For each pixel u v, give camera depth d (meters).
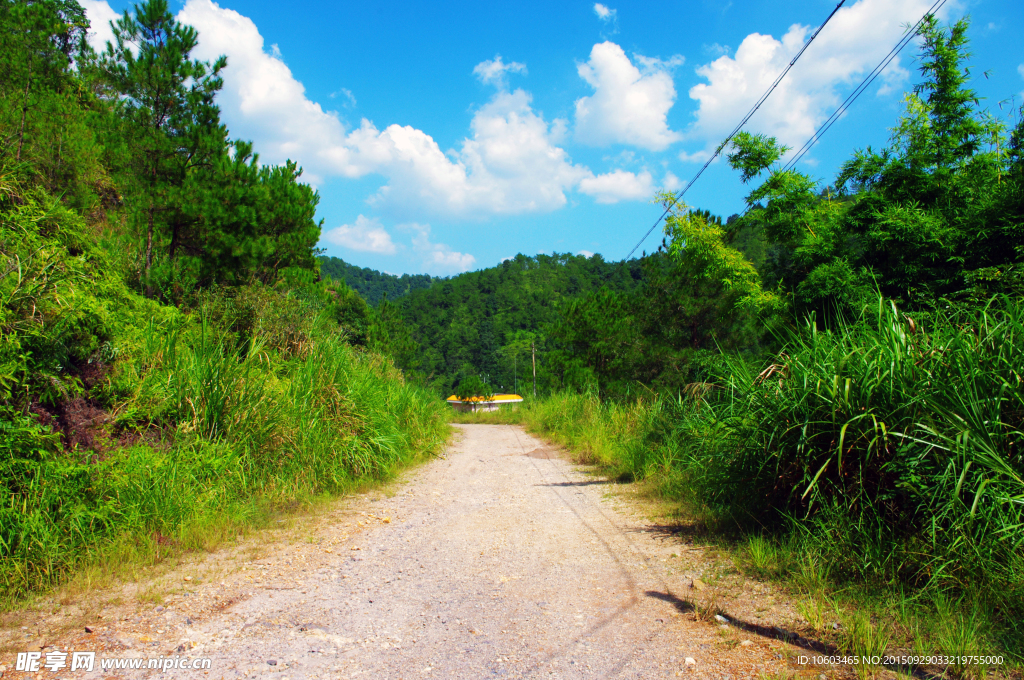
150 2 11.94
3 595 3.65
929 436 3.88
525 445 14.98
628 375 19.45
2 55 10.88
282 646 3.10
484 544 5.30
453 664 2.89
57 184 9.72
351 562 4.72
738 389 5.66
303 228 16.06
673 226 12.64
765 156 11.19
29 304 5.13
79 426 5.18
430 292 140.12
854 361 4.59
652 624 3.35
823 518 4.23
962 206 8.03
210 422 6.55
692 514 6.05
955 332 4.31
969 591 3.24
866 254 8.45
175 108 12.41
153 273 10.51
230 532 5.30
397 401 11.80
